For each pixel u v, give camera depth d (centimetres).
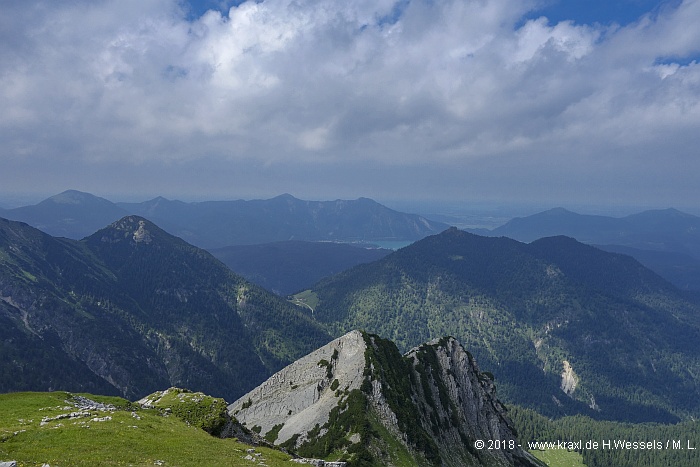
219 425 7869
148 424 6625
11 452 4794
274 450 7588
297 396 15525
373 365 14725
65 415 6525
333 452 11594
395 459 11519
